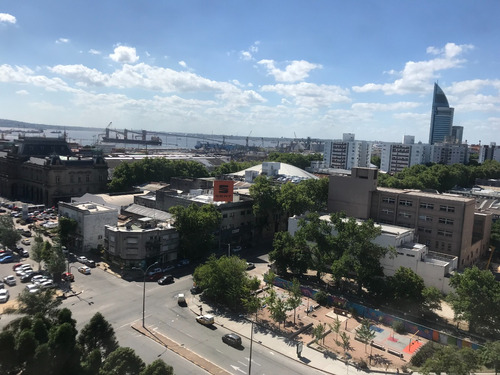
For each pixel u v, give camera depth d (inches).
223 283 3442.4
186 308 3417.8
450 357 2352.4
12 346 1729.8
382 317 3299.7
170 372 1846.7
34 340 1768.0
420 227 4724.4
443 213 4554.6
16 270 4035.4
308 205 5319.9
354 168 5137.8
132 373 1930.4
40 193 7731.3
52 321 2215.8
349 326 3230.8
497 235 5378.9
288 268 4288.9
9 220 4756.4
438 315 3486.7
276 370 2561.5
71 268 4242.1
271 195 5492.1
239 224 5551.2
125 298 3555.6
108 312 3260.3
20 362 1739.7
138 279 4035.4
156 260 4402.1
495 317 2962.6
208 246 4645.7
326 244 3941.9
